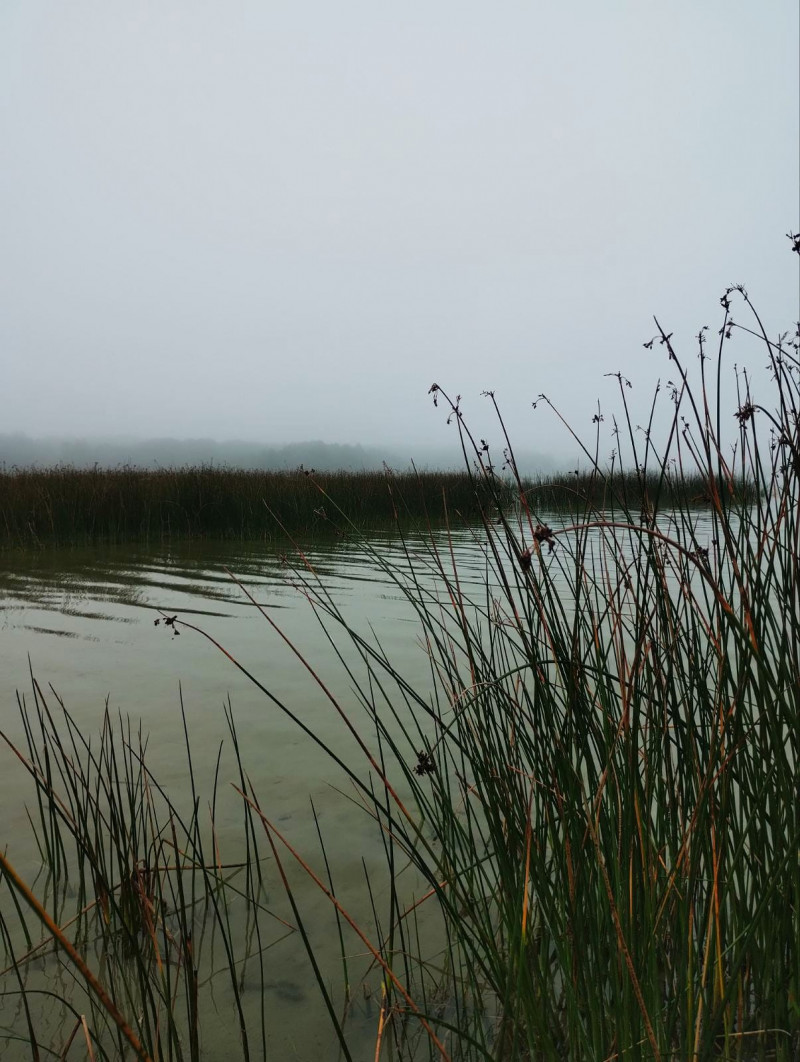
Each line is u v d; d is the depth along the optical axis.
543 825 1.61
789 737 1.35
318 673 3.83
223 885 2.02
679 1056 1.24
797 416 1.38
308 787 2.58
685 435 1.64
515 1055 1.31
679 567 1.75
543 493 7.77
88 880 2.04
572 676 1.54
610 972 1.30
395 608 5.34
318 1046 1.48
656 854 1.38
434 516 10.51
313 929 1.85
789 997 1.29
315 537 9.37
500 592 5.48
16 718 3.19
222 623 4.98
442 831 1.64
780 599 1.39
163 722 3.16
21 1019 1.54
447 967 1.70
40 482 9.88
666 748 1.52
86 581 6.51
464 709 1.76
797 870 1.25
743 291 1.48
